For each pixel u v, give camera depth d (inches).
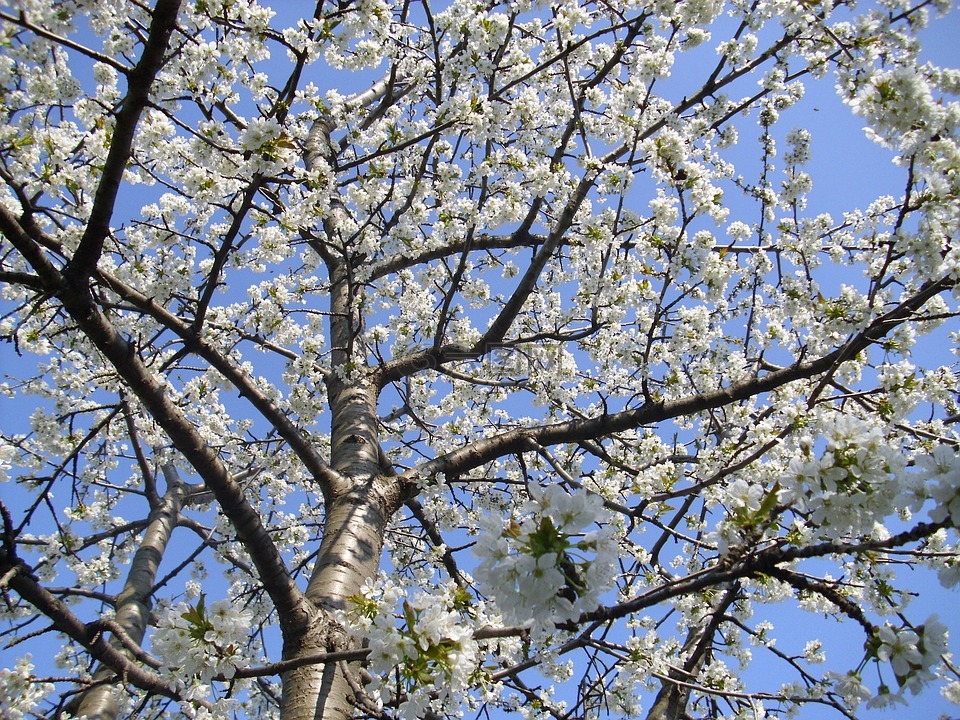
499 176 264.5
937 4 172.6
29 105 175.6
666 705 208.1
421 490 224.2
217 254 168.6
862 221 205.8
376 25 191.9
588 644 146.5
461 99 211.0
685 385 240.7
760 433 218.5
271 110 159.8
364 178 238.8
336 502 204.2
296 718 143.9
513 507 280.4
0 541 141.2
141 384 158.4
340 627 159.9
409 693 104.1
